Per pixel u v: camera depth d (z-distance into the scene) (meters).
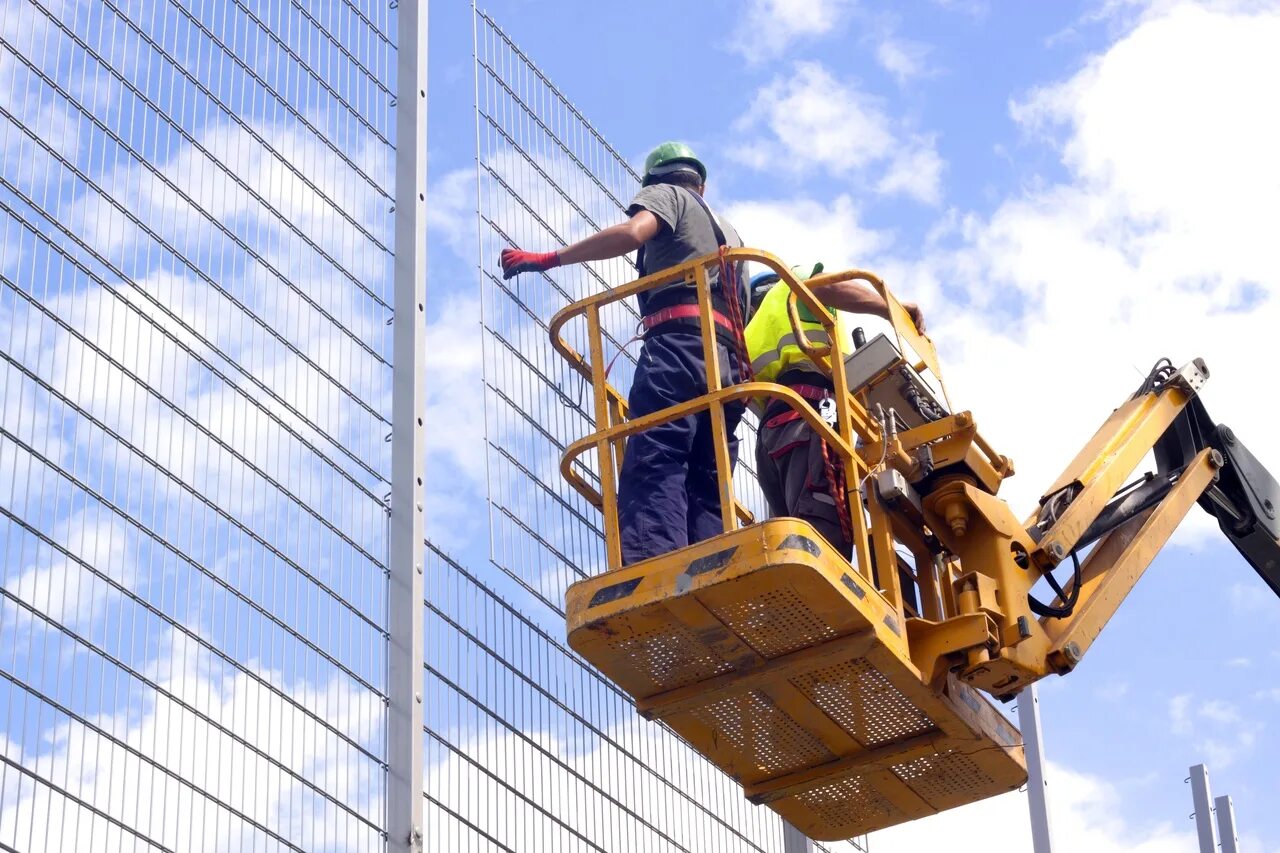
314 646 9.01
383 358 10.05
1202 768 17.23
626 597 8.49
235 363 9.22
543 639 10.55
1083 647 9.76
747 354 9.17
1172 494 10.95
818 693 9.08
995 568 9.45
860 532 8.99
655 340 9.41
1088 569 10.55
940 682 9.13
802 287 9.27
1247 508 11.76
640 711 9.12
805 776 9.69
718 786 11.54
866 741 9.52
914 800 9.93
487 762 9.77
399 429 9.86
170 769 8.20
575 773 10.38
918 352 9.90
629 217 9.53
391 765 9.07
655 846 10.77
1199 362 11.52
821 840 10.24
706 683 8.99
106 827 7.91
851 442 9.20
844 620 8.59
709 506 9.41
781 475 9.68
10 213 8.53
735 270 9.41
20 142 8.76
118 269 8.91
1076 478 10.39
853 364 9.70
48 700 7.89
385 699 9.23
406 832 8.91
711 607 8.48
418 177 10.58
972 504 9.48
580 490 9.31
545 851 9.93
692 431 9.21
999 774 9.73
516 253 9.42
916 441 9.61
